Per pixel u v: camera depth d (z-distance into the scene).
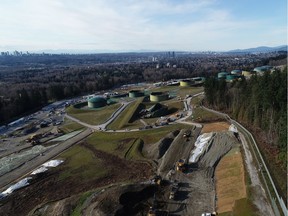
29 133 101.94
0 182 61.75
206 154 63.84
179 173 57.56
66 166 67.31
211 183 53.12
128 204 47.69
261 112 73.00
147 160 66.12
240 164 55.03
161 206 46.78
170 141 74.75
